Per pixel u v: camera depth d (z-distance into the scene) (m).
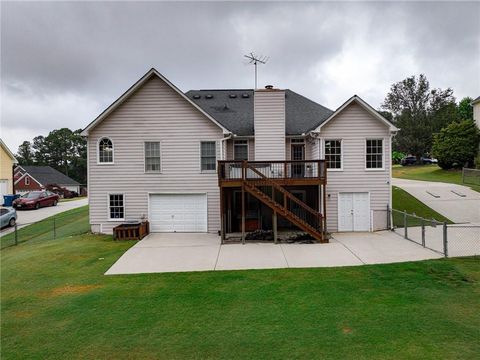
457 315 7.45
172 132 17.31
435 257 11.84
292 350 6.22
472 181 27.73
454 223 17.09
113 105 16.92
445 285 9.24
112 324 7.46
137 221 17.44
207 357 6.09
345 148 17.27
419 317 7.38
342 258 12.27
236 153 18.72
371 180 17.30
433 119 48.62
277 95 17.92
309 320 7.38
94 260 12.66
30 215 26.00
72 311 8.19
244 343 6.52
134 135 17.30
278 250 13.68
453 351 6.05
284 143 17.92
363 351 6.12
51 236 18.00
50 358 6.20
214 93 22.80
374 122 17.23
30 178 49.47
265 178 15.16
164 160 17.36
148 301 8.70
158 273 11.02
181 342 6.62
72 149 94.75
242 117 19.81
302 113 20.34
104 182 17.41
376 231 17.12
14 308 8.48
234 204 18.19
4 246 16.48
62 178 55.66
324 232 15.02
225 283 9.91
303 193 18.25
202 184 17.45
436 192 23.38
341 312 7.73
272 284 9.72
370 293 8.83
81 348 6.51
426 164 49.03
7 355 6.32
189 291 9.34
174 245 14.82
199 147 17.31
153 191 17.42
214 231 17.50
